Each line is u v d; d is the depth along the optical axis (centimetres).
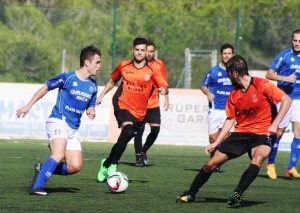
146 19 5119
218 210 1379
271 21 5200
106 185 1747
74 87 1522
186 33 5175
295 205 1484
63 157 1526
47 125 1540
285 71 2097
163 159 2688
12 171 2050
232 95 1429
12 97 3438
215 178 2019
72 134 1548
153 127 2405
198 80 4719
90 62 1526
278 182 1953
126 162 2517
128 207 1395
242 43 5219
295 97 2080
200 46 5172
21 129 3456
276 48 5200
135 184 1803
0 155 2627
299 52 2083
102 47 4847
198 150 3189
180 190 1689
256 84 1414
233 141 1425
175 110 3459
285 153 3228
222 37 5219
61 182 1794
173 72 4822
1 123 3447
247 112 1420
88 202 1448
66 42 4925
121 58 4800
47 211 1325
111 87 1975
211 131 2366
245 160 2767
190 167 2366
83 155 2736
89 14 5069
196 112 3444
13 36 4756
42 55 4675
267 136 1412
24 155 2644
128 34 4959
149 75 1900
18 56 4634
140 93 1898
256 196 1622
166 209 1378
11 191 1590
